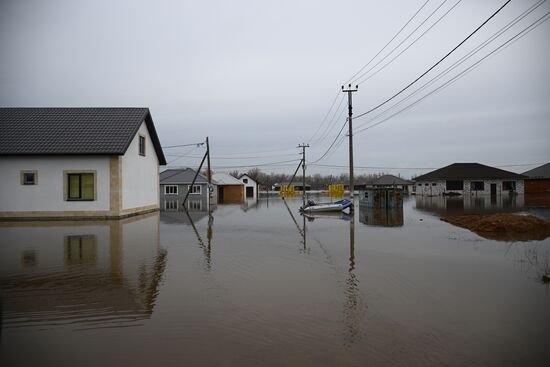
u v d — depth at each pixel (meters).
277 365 3.70
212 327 4.64
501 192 44.12
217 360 3.80
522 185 44.25
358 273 7.26
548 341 4.22
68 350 4.05
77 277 7.07
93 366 3.71
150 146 23.39
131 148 20.03
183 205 30.97
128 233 13.20
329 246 10.34
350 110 21.47
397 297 5.76
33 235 12.65
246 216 20.41
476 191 44.19
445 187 44.69
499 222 12.92
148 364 3.73
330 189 53.38
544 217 16.77
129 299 5.75
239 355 3.91
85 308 5.36
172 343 4.20
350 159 21.12
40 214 18.05
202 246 10.46
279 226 15.38
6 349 4.08
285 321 4.82
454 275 7.04
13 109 21.11
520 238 11.20
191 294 5.97
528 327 4.60
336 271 7.43
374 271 7.41
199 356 3.89
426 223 15.90
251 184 57.94
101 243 10.99
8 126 19.67
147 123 22.61
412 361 3.79
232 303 5.52
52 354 3.96
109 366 3.70
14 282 6.74
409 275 7.07
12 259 8.73
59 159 18.12
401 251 9.48
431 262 8.16
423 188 47.97
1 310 5.30
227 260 8.54
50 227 14.91
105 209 18.22
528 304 5.41
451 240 11.12
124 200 18.98
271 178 120.12
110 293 6.05
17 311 5.26
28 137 18.81
